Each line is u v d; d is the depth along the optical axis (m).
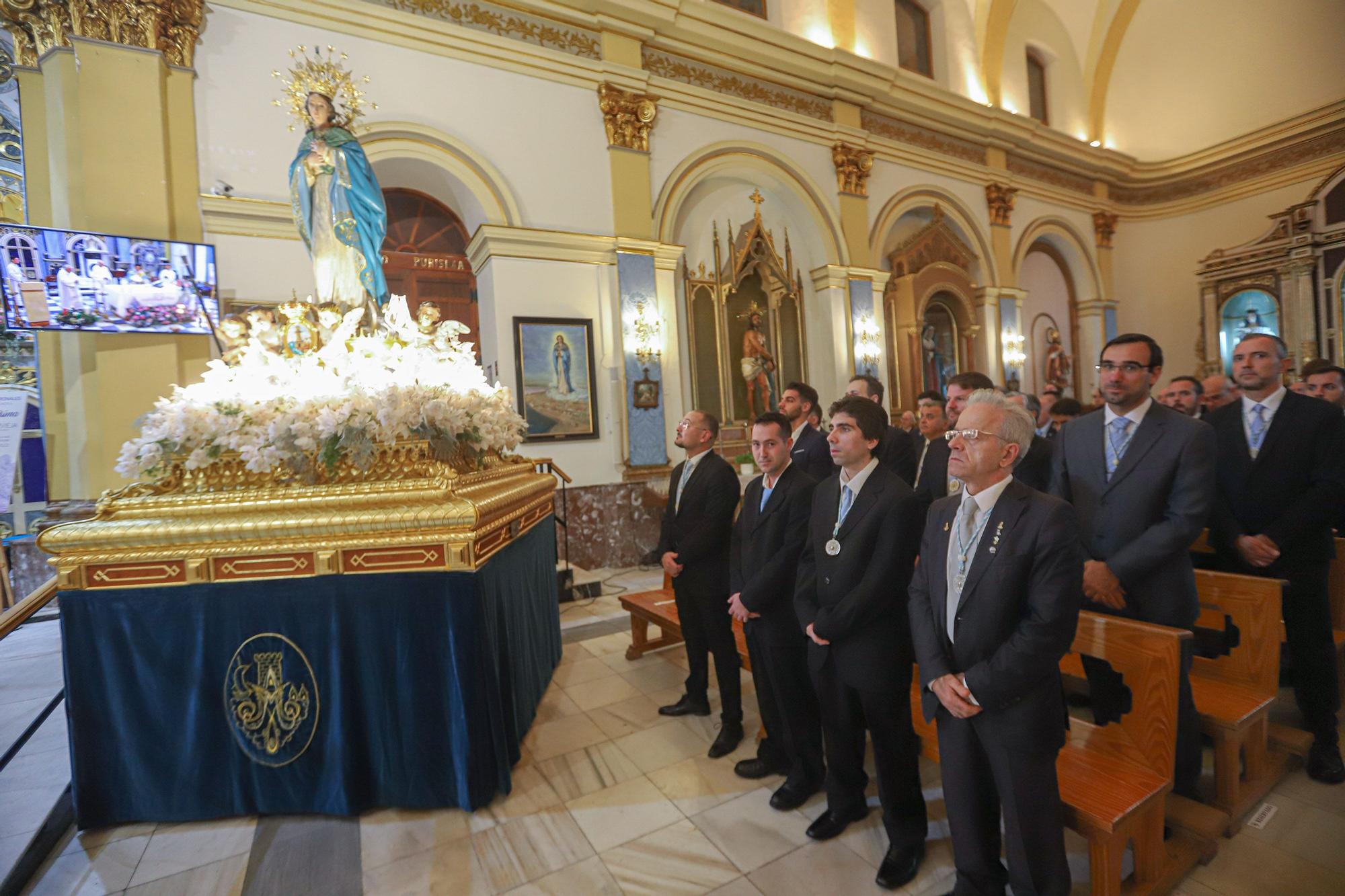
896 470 3.80
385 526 2.46
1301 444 2.73
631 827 2.41
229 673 2.54
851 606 2.03
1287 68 11.93
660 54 7.64
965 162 10.66
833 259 8.97
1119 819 1.71
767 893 2.02
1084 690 2.88
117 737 2.53
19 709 3.03
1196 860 2.06
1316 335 11.11
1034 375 12.52
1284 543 2.65
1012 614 1.69
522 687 3.10
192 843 2.41
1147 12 13.22
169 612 2.53
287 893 2.12
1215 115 12.74
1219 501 2.93
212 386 2.77
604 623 5.10
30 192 5.19
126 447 2.56
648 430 7.28
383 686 2.55
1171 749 1.95
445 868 2.21
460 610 2.49
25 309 4.30
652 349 7.31
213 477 2.65
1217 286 12.24
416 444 2.68
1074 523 1.65
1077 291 13.02
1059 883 1.67
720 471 3.08
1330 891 1.93
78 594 2.52
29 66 5.14
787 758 2.69
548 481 4.01
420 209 7.12
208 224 5.26
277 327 3.09
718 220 8.66
